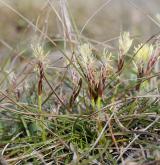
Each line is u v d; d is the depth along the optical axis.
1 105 0.38
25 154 0.35
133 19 0.81
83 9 0.94
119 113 0.36
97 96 0.34
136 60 0.37
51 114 0.35
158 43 0.38
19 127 0.38
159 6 0.85
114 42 0.62
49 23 0.82
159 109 0.37
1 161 0.33
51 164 0.35
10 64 0.51
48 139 0.36
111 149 0.35
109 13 0.88
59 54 0.54
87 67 0.34
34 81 0.43
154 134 0.34
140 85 0.37
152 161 0.32
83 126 0.36
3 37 0.78
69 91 0.43
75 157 0.33
